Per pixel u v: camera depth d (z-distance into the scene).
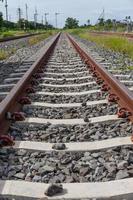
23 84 6.99
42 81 8.75
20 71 10.45
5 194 3.20
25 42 29.05
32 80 8.30
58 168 3.82
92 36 35.06
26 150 4.24
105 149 4.20
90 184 3.36
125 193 3.16
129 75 9.34
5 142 4.35
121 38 22.83
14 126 5.11
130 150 4.17
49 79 8.99
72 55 15.70
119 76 9.16
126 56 15.16
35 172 3.71
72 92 7.51
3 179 3.58
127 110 5.48
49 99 6.85
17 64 12.27
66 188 3.30
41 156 4.10
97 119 5.37
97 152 4.16
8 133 4.82
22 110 5.95
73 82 8.73
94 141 4.49
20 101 6.28
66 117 5.66
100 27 72.06
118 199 3.13
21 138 4.72
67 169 3.75
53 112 5.95
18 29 101.75
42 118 5.59
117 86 6.46
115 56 15.16
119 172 3.59
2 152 4.15
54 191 3.18
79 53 16.11
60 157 4.06
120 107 5.76
